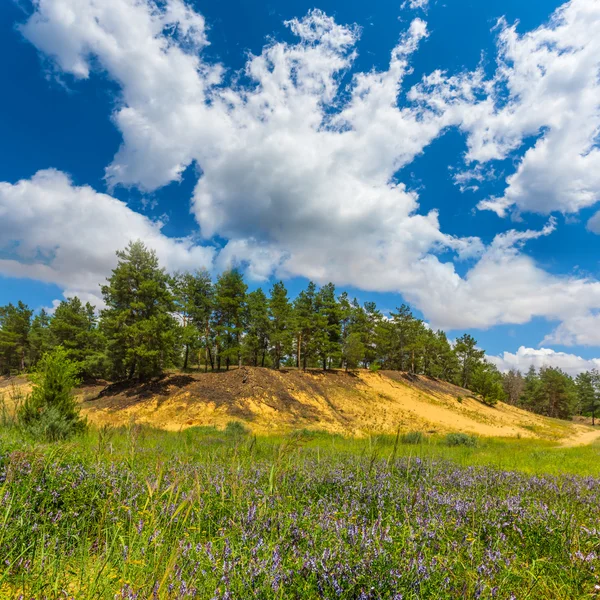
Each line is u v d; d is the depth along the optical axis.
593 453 19.23
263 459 6.30
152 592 2.08
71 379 13.12
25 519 3.11
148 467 4.93
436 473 7.23
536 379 100.69
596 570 3.04
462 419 50.28
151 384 39.19
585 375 96.12
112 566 2.52
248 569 2.49
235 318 48.09
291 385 45.38
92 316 53.81
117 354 41.81
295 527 3.29
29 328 60.88
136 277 41.91
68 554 2.84
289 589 2.43
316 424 36.53
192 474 4.71
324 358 57.25
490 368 103.56
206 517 3.55
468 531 3.66
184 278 51.41
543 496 5.77
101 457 5.25
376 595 2.38
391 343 72.62
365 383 55.06
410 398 54.66
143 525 3.00
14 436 7.49
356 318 62.78
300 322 54.50
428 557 2.91
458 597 2.48
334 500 4.51
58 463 4.53
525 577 2.93
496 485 6.45
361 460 7.15
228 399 37.75
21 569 2.49
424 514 4.14
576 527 3.83
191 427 29.94
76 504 3.71
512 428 50.84
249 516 3.42
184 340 42.09
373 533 3.02
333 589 2.40
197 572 2.50
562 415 94.19
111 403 35.47
